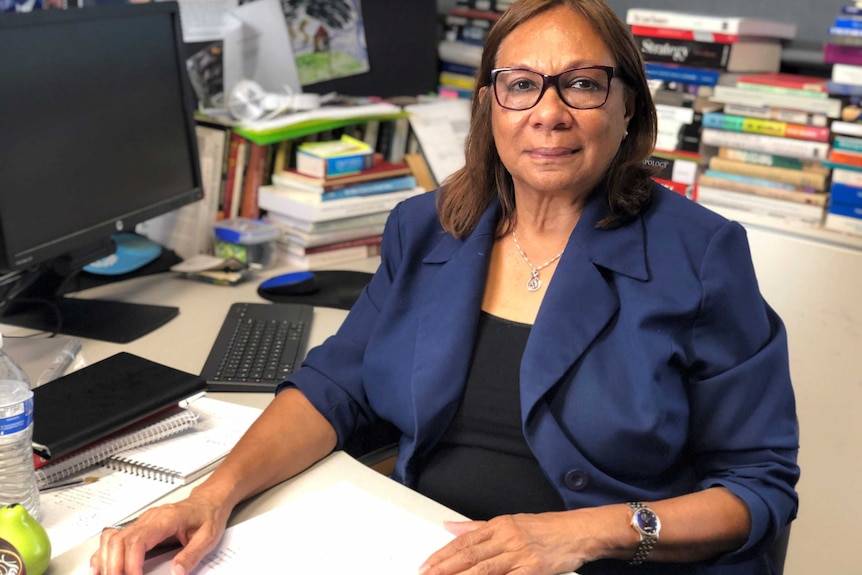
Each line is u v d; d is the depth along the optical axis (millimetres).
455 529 1054
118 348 1611
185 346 1631
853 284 1485
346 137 2197
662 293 1185
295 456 1213
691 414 1210
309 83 2377
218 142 2057
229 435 1264
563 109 1189
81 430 1141
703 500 1131
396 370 1291
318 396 1299
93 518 1074
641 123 1285
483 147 1329
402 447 1311
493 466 1243
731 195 2062
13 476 1028
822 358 1529
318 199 2037
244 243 1994
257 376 1501
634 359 1167
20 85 1500
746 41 2018
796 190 1981
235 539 1032
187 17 2133
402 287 1353
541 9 1227
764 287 1564
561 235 1294
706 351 1183
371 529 1055
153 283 1960
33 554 935
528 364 1192
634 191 1267
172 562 975
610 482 1168
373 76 2486
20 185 1510
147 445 1224
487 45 1281
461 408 1255
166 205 1881
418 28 2543
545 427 1173
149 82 1816
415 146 2354
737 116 2008
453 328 1259
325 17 2357
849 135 1888
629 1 2336
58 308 1722
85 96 1646
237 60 2230
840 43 1851
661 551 1090
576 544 1041
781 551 1274
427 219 1384
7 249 1484
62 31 1581
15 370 1150
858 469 1535
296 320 1732
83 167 1652
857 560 1560
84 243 1652
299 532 1046
